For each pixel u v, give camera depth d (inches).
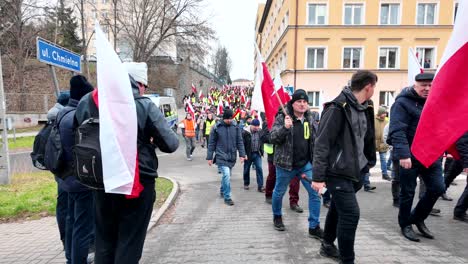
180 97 1969.7
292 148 179.9
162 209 235.5
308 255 158.2
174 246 172.1
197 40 1299.2
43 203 255.1
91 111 108.0
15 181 339.6
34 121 1051.3
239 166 465.4
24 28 1185.4
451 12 1045.8
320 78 1065.5
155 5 1291.8
